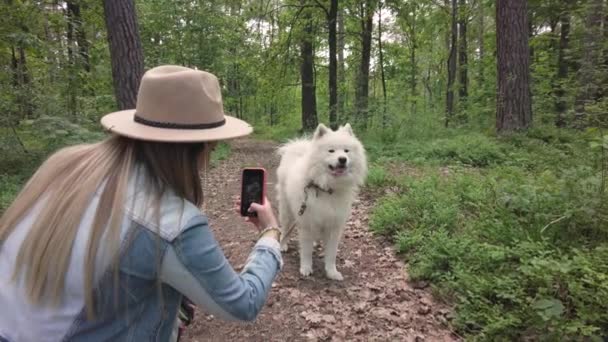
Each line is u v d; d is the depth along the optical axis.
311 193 4.13
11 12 8.77
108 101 11.50
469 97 16.70
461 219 5.07
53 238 1.07
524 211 4.41
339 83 21.83
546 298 3.02
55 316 1.08
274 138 20.42
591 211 3.65
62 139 7.65
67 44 10.49
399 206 5.60
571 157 5.84
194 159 1.30
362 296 3.87
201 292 1.17
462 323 3.29
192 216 1.18
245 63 17.41
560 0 13.23
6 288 1.11
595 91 7.63
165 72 1.27
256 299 1.31
